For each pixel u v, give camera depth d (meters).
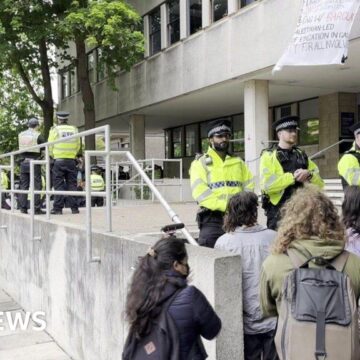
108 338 4.91
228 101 17.16
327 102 15.78
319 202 2.67
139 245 4.24
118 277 4.66
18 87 24.80
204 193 4.37
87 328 5.44
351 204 3.06
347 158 4.52
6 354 6.05
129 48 15.94
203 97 16.33
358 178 4.41
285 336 2.46
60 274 6.25
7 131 24.77
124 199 17.39
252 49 12.73
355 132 4.56
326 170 15.87
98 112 22.44
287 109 17.78
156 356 2.53
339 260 2.57
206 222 4.44
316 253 2.57
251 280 3.38
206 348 3.26
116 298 4.71
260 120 13.45
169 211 4.61
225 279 3.21
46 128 19.66
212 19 14.66
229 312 3.21
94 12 15.02
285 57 8.80
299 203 2.71
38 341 6.49
